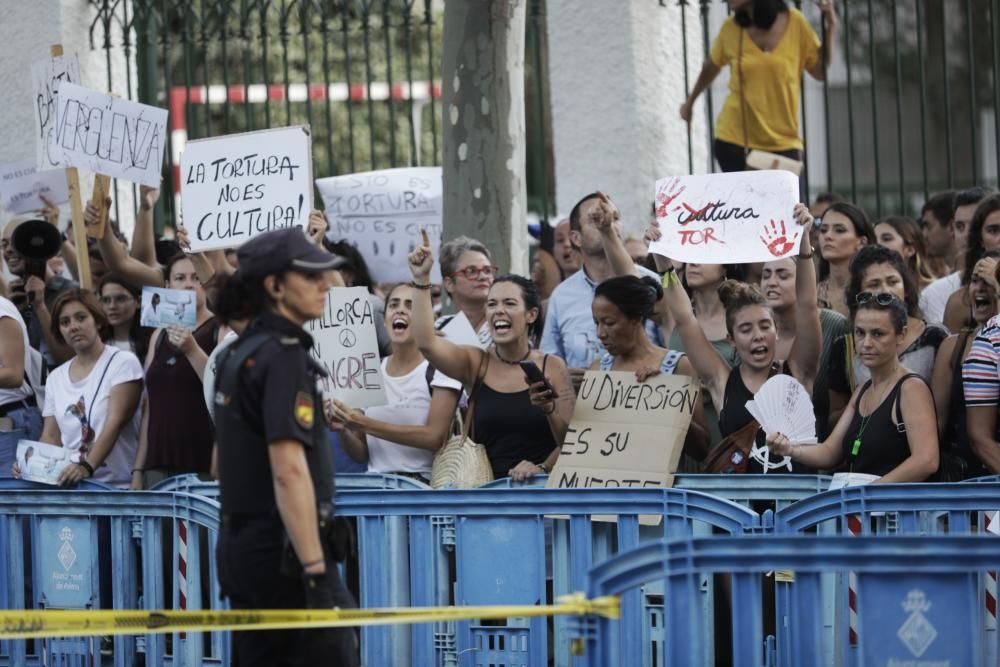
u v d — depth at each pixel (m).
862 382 15.98
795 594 10.87
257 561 11.43
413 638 15.23
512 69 21.88
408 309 18.02
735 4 25.08
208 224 18.70
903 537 10.59
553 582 14.89
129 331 20.56
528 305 17.00
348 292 17.42
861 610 10.67
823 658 11.04
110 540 17.00
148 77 29.44
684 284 19.86
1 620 12.30
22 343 19.42
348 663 11.73
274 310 11.61
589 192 27.39
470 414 17.02
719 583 15.48
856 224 19.08
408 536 15.23
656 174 27.34
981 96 34.53
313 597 11.16
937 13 34.19
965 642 10.50
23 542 17.11
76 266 24.62
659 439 15.94
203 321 19.53
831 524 14.21
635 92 27.14
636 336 16.98
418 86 42.41
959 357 16.09
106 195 21.19
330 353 17.38
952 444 16.22
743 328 16.20
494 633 14.90
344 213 23.34
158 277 21.45
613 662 10.80
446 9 21.97
